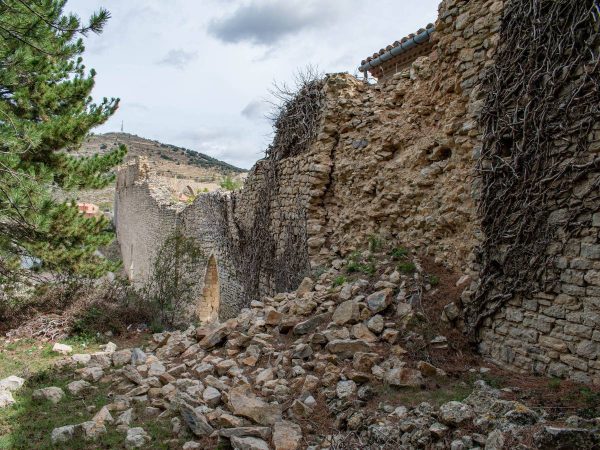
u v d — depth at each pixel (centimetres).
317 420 457
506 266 524
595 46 442
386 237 827
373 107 943
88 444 454
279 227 1175
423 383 484
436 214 709
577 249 451
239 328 703
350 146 970
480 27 623
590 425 353
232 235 1489
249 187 1381
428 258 717
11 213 986
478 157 587
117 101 1159
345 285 712
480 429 370
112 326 927
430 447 375
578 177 451
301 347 577
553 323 470
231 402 480
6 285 1081
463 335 575
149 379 588
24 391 592
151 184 2659
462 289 605
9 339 853
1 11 845
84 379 633
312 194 1013
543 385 453
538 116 493
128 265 3222
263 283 1246
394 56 1131
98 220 1151
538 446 324
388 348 553
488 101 567
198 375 597
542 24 494
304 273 998
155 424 489
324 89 1038
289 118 1179
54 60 1047
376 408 450
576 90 454
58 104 1129
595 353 429
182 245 1388
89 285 1092
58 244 1085
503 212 529
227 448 427
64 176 1107
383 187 847
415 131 814
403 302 625
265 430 433
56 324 901
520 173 511
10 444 455
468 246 627
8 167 888
